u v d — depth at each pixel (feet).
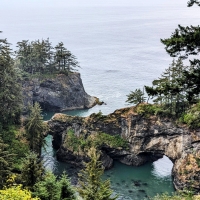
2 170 159.33
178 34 66.28
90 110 398.62
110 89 467.93
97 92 455.22
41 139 242.37
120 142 253.85
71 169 242.37
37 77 385.50
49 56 396.78
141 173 241.35
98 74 555.69
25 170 132.67
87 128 258.98
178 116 236.84
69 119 265.13
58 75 397.60
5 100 241.76
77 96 407.85
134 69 585.63
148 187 219.41
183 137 230.07
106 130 258.78
